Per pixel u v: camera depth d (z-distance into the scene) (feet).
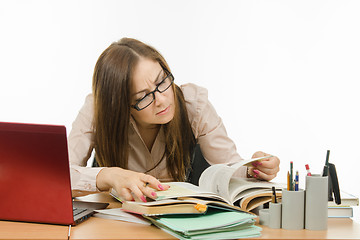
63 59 10.77
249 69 10.83
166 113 5.11
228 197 4.06
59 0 10.70
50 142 3.61
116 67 5.04
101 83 5.21
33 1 10.68
